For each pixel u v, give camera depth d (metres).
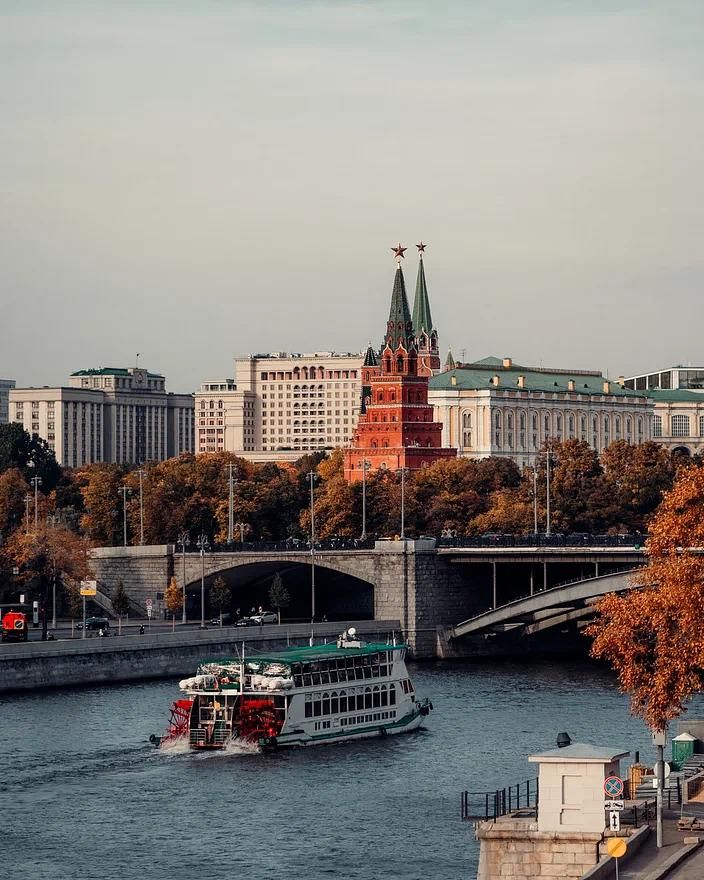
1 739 193.25
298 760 184.50
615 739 187.00
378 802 161.12
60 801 162.75
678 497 141.62
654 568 142.25
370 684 199.50
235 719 190.00
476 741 191.38
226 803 162.00
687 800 120.81
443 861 138.62
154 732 198.12
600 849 107.12
